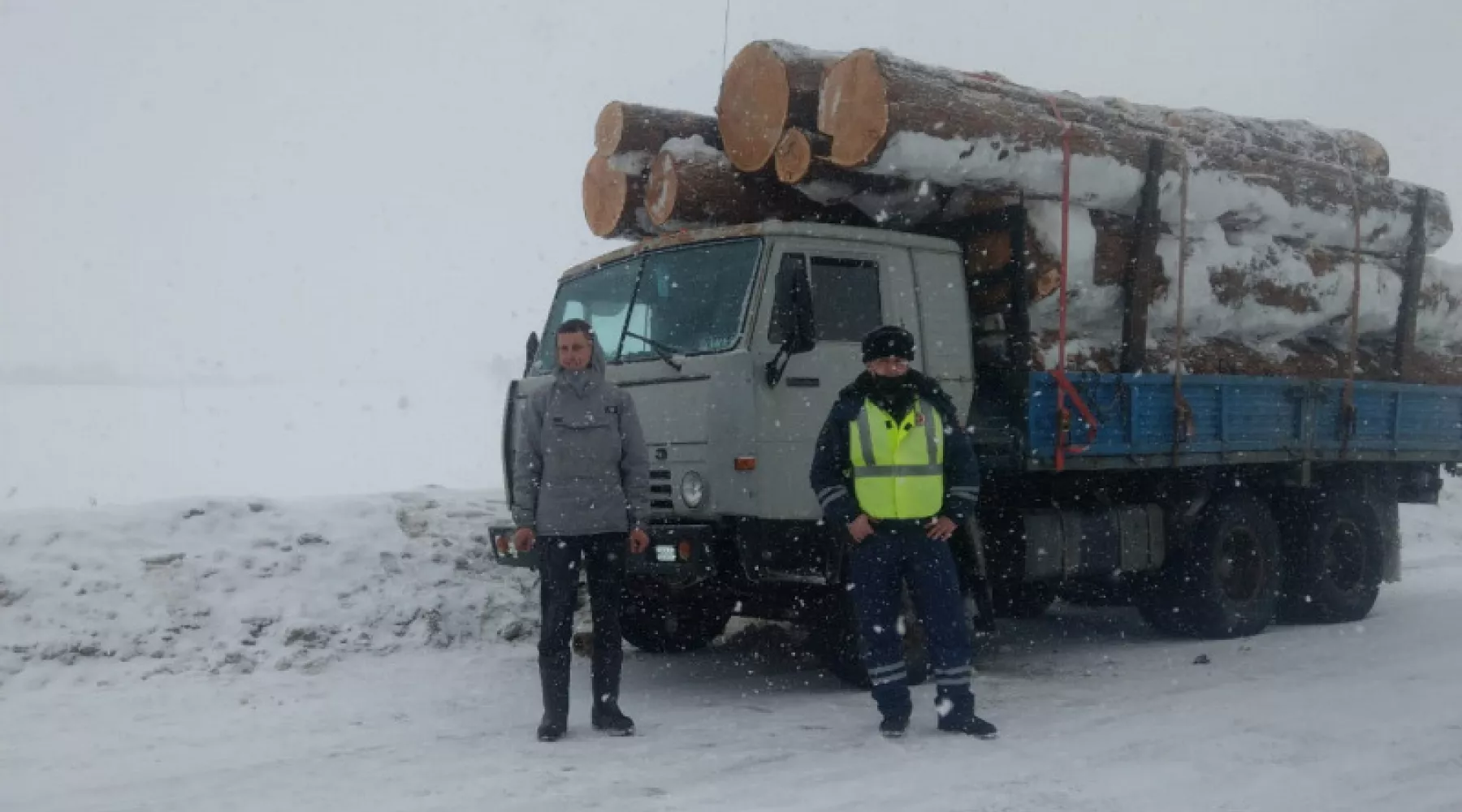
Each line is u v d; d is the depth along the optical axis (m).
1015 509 7.38
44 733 5.48
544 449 5.47
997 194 7.10
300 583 7.64
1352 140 9.66
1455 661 7.16
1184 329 8.19
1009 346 7.05
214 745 5.29
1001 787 4.61
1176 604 8.31
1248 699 6.20
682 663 7.44
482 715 5.89
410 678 6.68
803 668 7.25
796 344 5.98
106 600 7.10
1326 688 6.44
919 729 5.58
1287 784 4.65
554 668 5.39
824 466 5.49
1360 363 9.46
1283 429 8.67
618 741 5.34
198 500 8.16
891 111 6.29
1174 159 7.62
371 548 8.08
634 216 7.57
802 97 6.80
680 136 7.54
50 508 7.88
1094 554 7.68
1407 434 9.75
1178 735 5.42
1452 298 10.11
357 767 4.93
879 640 5.44
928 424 5.50
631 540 5.53
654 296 6.72
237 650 6.94
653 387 6.42
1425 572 11.97
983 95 6.85
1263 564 8.58
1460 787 4.61
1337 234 8.93
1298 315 8.70
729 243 6.48
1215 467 8.46
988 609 6.64
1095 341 7.62
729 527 6.03
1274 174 8.33
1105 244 7.46
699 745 5.28
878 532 5.47
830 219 7.39
